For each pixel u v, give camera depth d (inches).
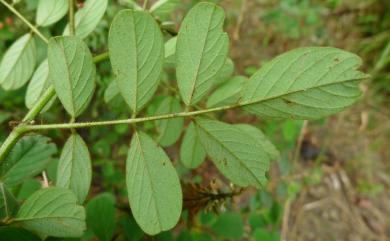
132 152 4.6
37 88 6.2
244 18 20.7
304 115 4.3
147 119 4.6
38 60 8.2
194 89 4.5
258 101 4.4
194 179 12.9
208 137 4.7
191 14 4.2
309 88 4.1
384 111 20.8
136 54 4.3
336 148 18.9
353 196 17.6
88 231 7.1
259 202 10.3
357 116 20.3
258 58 19.8
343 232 16.5
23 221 4.7
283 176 14.2
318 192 17.3
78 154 5.0
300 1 21.0
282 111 4.3
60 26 8.4
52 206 4.7
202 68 4.4
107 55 6.2
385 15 23.0
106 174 11.8
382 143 19.6
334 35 22.8
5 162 6.1
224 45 4.3
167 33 7.4
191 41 4.3
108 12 9.4
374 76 21.5
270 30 20.7
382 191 18.2
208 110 4.6
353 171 18.4
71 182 5.0
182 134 13.9
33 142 6.3
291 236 15.7
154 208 4.5
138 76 4.4
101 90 10.5
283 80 4.2
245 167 4.7
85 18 6.3
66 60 4.6
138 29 4.2
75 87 4.7
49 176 7.9
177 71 4.4
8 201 4.8
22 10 10.5
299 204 16.5
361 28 23.2
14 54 6.9
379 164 19.0
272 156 6.6
